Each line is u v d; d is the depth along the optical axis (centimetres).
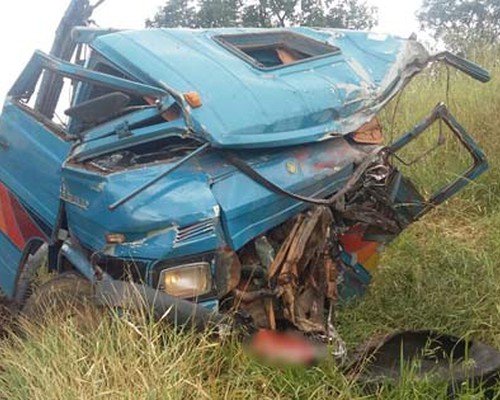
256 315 412
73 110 410
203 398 356
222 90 428
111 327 388
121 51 456
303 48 528
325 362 394
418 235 562
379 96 495
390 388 378
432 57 533
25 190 489
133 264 395
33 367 382
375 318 482
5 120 519
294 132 434
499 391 379
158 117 425
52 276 485
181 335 381
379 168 457
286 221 427
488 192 611
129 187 395
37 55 501
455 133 510
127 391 351
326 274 432
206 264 391
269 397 378
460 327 452
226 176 408
